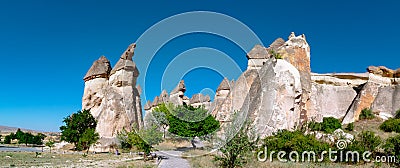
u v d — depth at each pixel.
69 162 26.11
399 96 46.34
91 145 39.94
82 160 27.83
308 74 42.19
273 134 27.28
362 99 48.00
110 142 39.44
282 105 32.69
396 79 49.00
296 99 34.00
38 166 23.06
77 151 39.97
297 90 34.09
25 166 22.84
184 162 23.06
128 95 42.78
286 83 33.53
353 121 45.22
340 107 53.56
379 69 50.41
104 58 50.47
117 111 41.38
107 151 38.69
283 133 25.48
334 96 54.22
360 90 51.31
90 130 39.47
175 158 25.61
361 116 45.31
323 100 53.31
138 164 23.42
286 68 34.44
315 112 40.28
